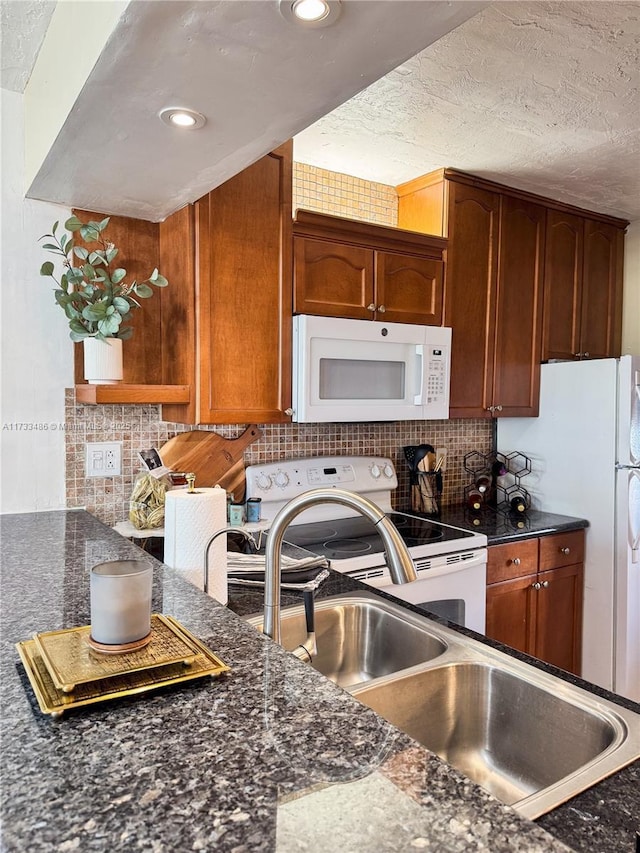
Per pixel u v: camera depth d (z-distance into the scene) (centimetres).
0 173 180
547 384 287
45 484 193
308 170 253
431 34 100
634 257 323
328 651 142
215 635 90
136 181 168
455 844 46
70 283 185
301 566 162
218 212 193
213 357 194
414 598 211
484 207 265
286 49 104
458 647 119
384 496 270
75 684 68
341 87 117
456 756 111
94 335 179
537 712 102
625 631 254
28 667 75
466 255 261
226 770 55
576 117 203
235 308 198
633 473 252
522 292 281
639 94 186
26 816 48
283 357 209
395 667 136
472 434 309
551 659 260
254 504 216
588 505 268
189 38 101
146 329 208
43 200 186
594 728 93
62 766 56
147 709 67
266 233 204
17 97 181
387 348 230
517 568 245
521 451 301
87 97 121
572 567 265
